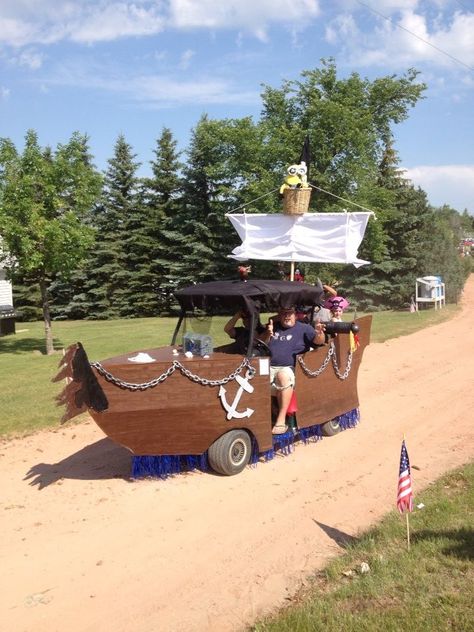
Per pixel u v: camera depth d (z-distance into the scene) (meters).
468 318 24.75
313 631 3.72
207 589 4.55
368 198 31.55
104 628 4.09
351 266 32.94
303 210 9.41
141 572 4.85
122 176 37.50
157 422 6.52
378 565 4.54
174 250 35.84
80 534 5.56
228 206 34.72
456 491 6.11
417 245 33.78
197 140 35.03
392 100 35.28
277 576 4.67
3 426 9.21
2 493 6.64
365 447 8.06
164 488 6.62
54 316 38.06
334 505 6.09
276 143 32.56
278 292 7.40
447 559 4.54
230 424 6.87
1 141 16.33
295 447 8.08
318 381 8.10
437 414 9.63
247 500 6.27
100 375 6.24
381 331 19.86
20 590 4.61
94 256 36.84
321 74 33.09
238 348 7.70
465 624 3.69
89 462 7.62
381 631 3.67
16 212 16.22
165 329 23.70
